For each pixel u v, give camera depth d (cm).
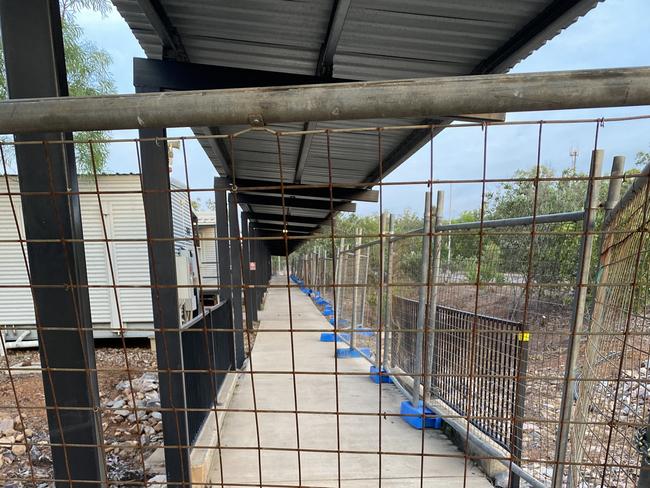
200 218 1585
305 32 279
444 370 322
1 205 687
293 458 278
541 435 229
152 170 218
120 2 243
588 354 195
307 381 449
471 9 247
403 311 412
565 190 307
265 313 1082
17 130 100
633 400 158
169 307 220
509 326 242
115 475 293
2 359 635
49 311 141
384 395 405
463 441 289
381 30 276
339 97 94
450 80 93
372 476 257
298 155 550
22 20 141
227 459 276
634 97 89
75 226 145
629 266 154
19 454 328
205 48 307
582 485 184
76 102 98
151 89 256
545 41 272
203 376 299
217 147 466
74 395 144
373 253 632
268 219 1252
